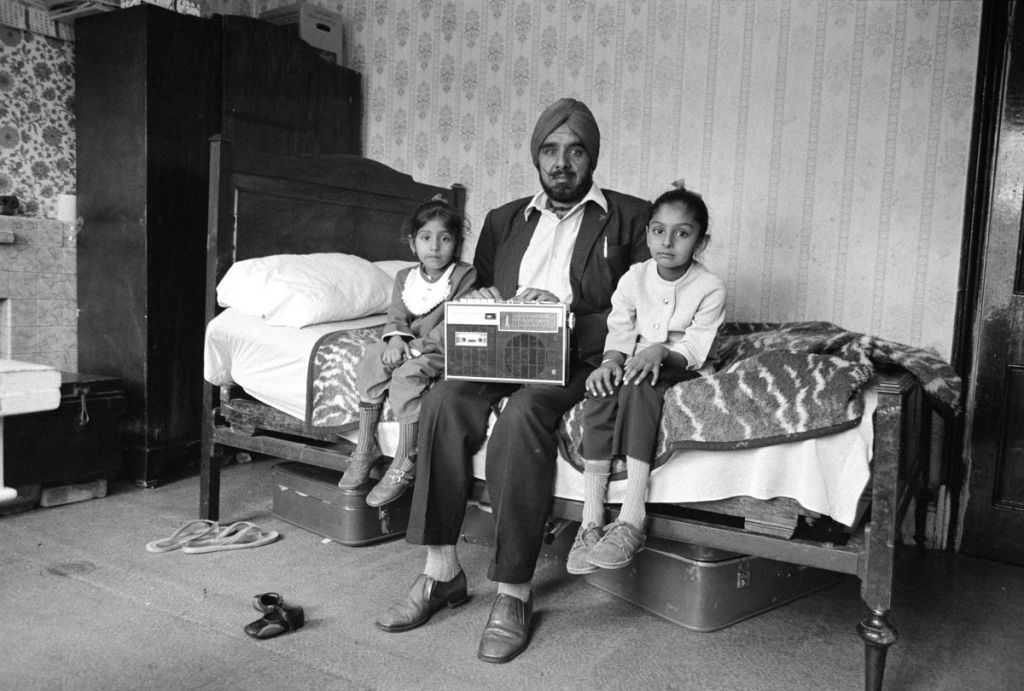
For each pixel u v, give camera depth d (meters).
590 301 2.02
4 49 2.95
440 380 1.93
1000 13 2.31
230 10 3.71
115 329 2.96
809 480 1.51
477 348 1.76
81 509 2.61
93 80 2.95
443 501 1.78
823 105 2.58
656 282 1.85
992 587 2.19
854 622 1.89
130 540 2.31
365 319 2.50
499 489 1.69
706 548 1.83
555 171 1.96
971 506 2.48
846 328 2.60
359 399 2.05
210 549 2.22
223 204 2.43
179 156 2.92
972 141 2.38
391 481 1.91
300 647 1.67
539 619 1.85
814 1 2.57
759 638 1.78
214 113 3.03
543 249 2.06
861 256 2.56
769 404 1.54
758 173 2.70
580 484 1.75
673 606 1.83
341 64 3.60
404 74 3.46
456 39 3.30
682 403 1.62
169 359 2.94
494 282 2.13
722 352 2.22
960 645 1.79
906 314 2.51
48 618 1.77
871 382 1.53
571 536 2.30
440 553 1.83
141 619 1.78
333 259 2.58
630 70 2.90
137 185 2.84
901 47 2.46
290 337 2.27
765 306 2.72
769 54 2.65
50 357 3.04
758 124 2.69
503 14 3.17
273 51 3.19
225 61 3.03
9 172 3.00
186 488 2.90
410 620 1.77
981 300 2.42
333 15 3.52
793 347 2.01
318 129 3.41
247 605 1.87
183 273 2.97
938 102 2.42
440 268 2.10
